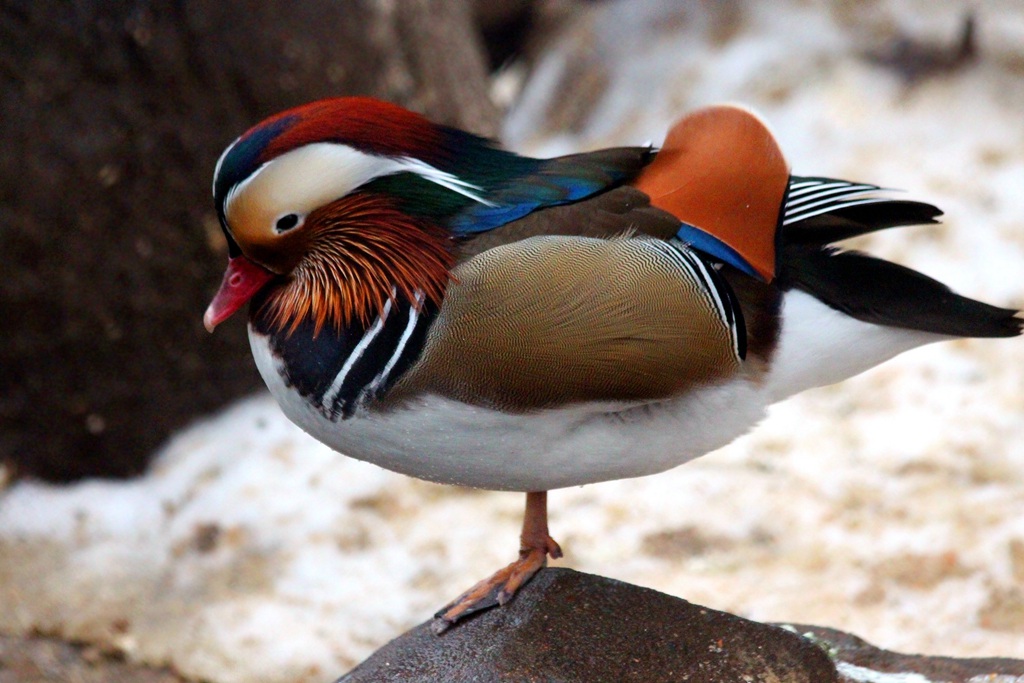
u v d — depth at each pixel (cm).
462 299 496
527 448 515
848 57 1406
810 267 541
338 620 889
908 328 548
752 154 520
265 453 1038
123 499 1040
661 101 1446
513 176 530
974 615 843
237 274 533
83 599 934
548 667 536
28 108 979
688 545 920
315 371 515
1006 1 1417
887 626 835
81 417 1052
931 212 560
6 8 961
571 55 1559
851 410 1048
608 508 959
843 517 932
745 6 1490
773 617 845
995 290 1128
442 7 1190
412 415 505
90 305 1024
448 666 544
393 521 969
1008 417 1015
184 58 1008
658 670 534
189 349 1066
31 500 1043
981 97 1343
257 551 953
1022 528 898
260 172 507
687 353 500
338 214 514
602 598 564
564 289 490
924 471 967
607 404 504
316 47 1058
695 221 517
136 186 1015
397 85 1124
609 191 529
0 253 995
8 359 1025
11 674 855
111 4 980
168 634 897
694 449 538
